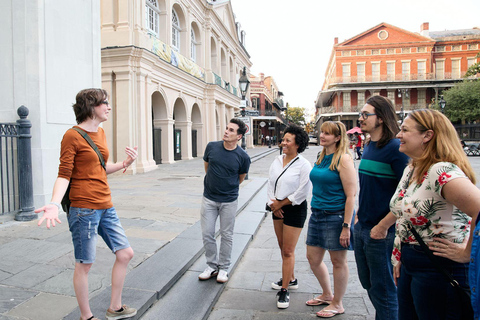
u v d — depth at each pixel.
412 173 2.00
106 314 2.78
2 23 6.12
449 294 1.78
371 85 44.88
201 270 4.08
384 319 2.42
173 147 20.19
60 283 3.39
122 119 14.19
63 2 6.66
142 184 10.69
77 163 2.46
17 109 6.00
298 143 3.28
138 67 14.45
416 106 44.81
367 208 2.48
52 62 6.39
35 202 6.01
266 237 5.82
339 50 45.22
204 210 3.77
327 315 3.11
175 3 19.19
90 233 2.48
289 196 3.21
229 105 30.16
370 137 2.58
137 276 3.64
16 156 5.91
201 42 23.73
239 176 3.84
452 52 43.88
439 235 1.81
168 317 3.02
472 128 28.16
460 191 1.65
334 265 3.11
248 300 3.52
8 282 3.40
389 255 2.41
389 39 44.12
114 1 14.30
